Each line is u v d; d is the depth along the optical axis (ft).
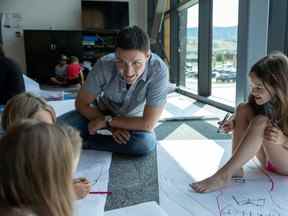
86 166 4.88
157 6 14.21
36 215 1.91
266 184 4.16
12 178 1.85
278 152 4.18
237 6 8.64
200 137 6.46
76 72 18.43
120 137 5.34
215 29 10.59
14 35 21.52
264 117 4.09
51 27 21.77
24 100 3.49
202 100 11.03
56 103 9.40
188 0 12.39
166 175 4.56
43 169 1.89
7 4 21.18
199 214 3.51
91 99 5.64
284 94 3.96
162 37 14.94
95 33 21.16
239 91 7.88
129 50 4.52
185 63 13.70
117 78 5.30
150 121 5.28
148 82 5.23
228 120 5.06
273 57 4.14
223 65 10.30
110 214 3.50
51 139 1.98
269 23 7.29
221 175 4.12
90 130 5.44
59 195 1.97
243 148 4.11
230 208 3.61
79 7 21.71
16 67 6.42
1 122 3.38
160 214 3.48
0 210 1.85
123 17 21.24
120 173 4.70
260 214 3.48
